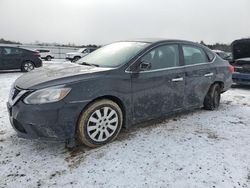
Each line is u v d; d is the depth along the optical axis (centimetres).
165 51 436
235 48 867
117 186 276
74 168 309
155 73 408
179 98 453
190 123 459
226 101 641
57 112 317
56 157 336
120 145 366
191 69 468
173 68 438
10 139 389
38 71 391
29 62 1336
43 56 2922
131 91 379
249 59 818
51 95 316
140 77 388
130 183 281
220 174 298
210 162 323
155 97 412
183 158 332
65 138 329
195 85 481
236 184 281
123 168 309
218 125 452
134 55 394
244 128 442
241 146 370
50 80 329
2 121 464
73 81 330
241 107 580
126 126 387
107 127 365
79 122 340
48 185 279
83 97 332
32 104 315
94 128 352
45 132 320
